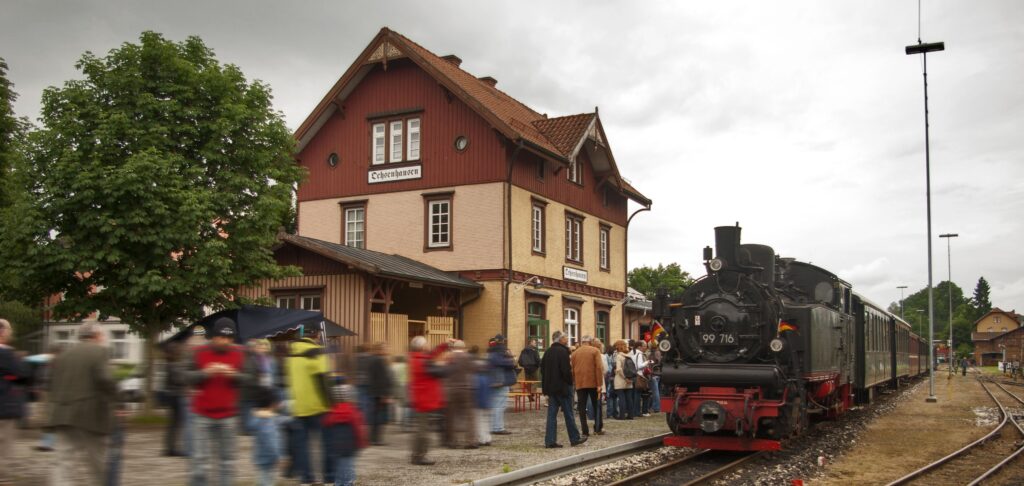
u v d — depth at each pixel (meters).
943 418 21.45
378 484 10.02
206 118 17.84
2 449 10.17
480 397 13.64
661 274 59.53
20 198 16.03
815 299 17.36
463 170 26.45
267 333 16.19
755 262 15.63
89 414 7.84
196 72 17.56
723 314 14.59
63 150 16.00
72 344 8.12
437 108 27.08
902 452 14.53
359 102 28.48
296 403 9.46
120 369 17.59
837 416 19.42
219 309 17.97
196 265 16.45
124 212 15.96
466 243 26.20
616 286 33.28
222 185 17.72
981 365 121.69
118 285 16.41
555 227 28.77
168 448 11.66
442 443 13.23
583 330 30.31
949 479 11.76
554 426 13.43
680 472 12.01
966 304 175.00
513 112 29.61
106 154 16.33
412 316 26.72
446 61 30.55
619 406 18.70
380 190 27.77
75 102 16.58
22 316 24.91
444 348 13.37
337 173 28.61
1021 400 29.95
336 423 9.34
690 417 13.89
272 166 18.80
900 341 32.78
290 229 36.38
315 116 28.41
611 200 33.41
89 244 15.93
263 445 8.63
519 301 26.20
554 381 13.44
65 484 7.88
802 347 14.65
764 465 12.84
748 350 14.36
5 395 9.05
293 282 23.30
